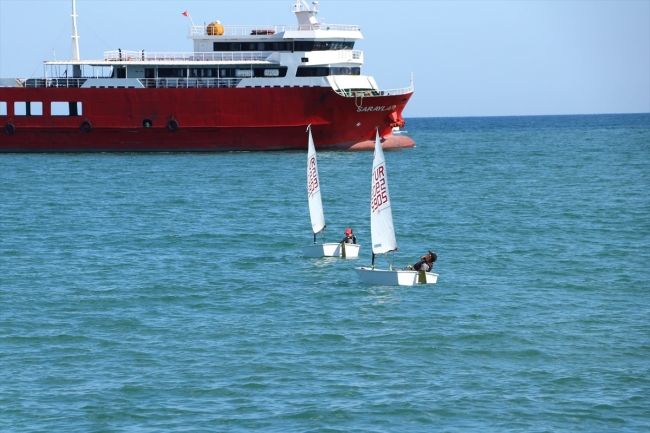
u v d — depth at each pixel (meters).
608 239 135.62
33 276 111.56
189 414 67.38
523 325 88.38
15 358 79.25
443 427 65.38
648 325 88.62
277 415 67.19
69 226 151.50
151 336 85.50
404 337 84.50
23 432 64.50
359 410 68.06
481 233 141.25
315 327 87.88
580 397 70.56
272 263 119.00
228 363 77.75
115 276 111.38
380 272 104.88
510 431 64.81
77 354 80.38
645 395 70.94
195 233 143.25
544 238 136.62
